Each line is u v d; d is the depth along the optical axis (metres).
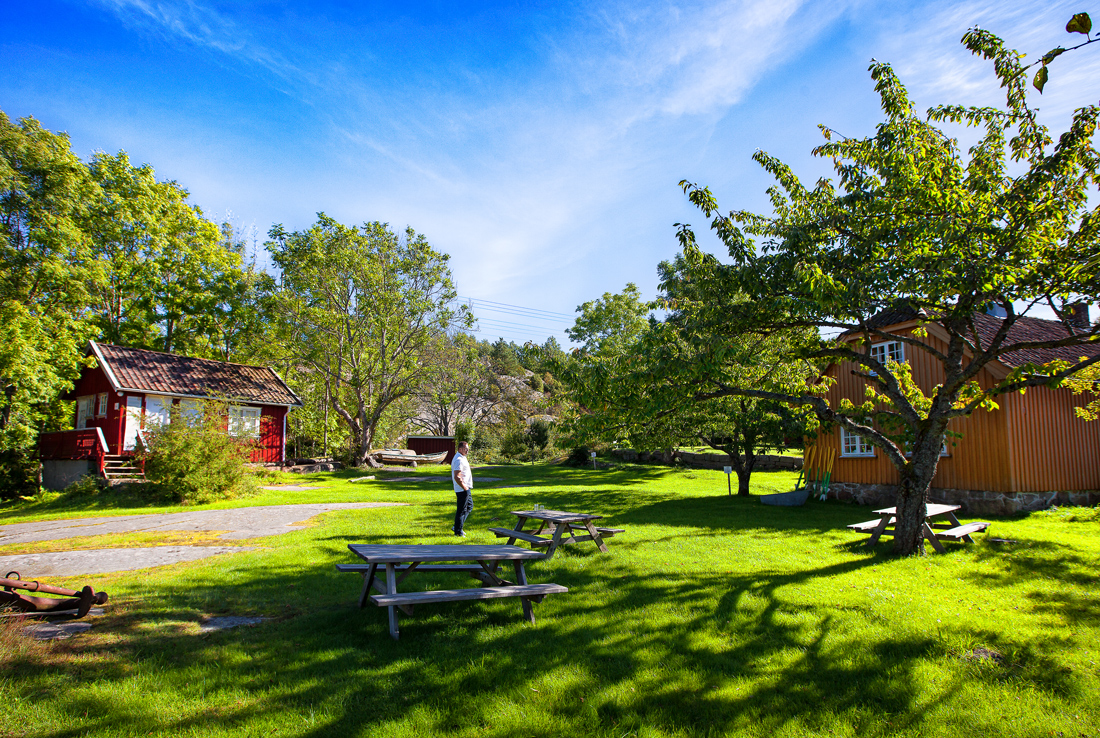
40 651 4.35
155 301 32.16
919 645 4.59
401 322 33.22
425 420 54.84
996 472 12.41
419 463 39.41
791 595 5.98
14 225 24.86
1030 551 8.00
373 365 33.28
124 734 3.20
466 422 45.91
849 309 7.39
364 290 32.59
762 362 9.33
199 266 33.06
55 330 24.61
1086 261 6.61
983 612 5.38
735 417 16.44
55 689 3.70
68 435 22.88
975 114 7.61
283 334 31.94
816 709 3.63
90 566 7.89
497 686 3.88
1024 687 3.90
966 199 7.00
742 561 7.86
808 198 8.33
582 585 6.57
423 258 33.12
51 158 25.06
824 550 8.64
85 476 19.64
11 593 5.09
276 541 9.66
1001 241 6.92
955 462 13.26
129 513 14.73
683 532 10.54
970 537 8.98
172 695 3.68
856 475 15.88
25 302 23.91
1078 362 6.76
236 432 24.69
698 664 4.26
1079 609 5.43
